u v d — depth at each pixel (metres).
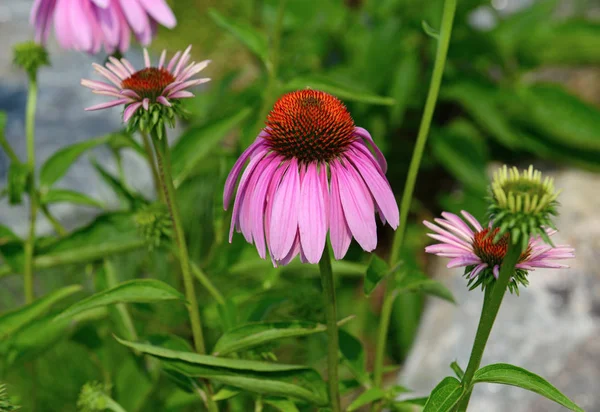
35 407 1.04
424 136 0.89
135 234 1.01
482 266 0.82
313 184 0.83
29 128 1.02
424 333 1.25
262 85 1.32
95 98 1.73
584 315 1.14
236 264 1.05
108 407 0.94
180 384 0.92
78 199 1.04
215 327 1.03
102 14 0.98
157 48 2.40
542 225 0.79
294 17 1.67
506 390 1.08
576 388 1.08
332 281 0.86
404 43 1.59
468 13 1.58
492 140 1.74
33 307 0.98
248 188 0.84
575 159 1.61
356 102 1.56
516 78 1.72
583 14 2.23
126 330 0.98
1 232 1.05
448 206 1.57
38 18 1.01
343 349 0.93
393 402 0.92
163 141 0.87
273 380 0.88
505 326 1.15
